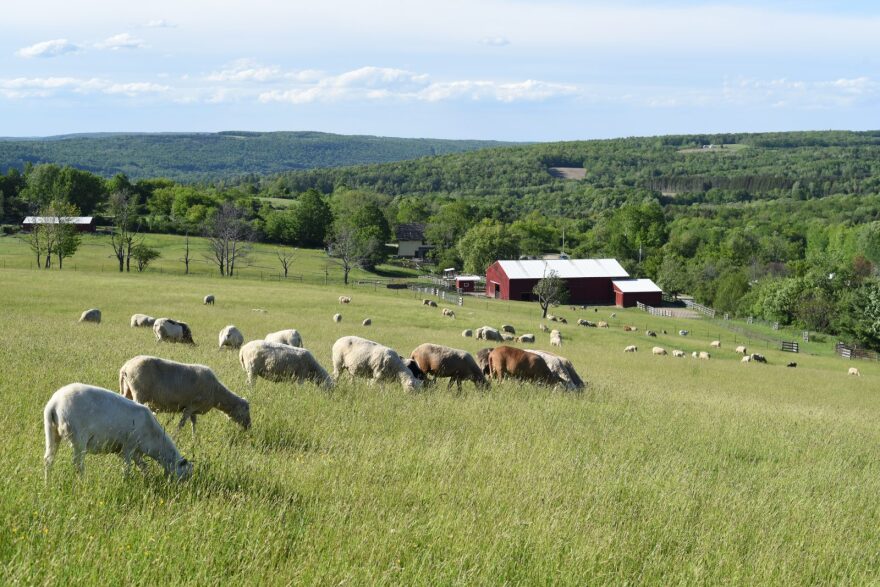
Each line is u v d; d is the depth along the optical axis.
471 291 127.06
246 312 52.25
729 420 22.89
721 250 155.62
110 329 33.56
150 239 136.00
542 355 25.98
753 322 101.06
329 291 78.50
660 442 17.94
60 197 158.62
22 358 19.03
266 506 9.51
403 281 113.19
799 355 68.62
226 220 109.38
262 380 18.58
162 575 7.36
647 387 31.08
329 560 8.09
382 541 8.82
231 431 13.49
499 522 10.05
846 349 76.25
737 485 14.66
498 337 49.56
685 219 198.12
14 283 61.06
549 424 18.19
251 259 122.12
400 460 12.66
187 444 12.28
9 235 133.38
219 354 25.36
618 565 9.43
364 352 20.59
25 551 7.34
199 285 71.69
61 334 28.27
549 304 102.12
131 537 7.99
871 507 14.26
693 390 33.38
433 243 183.00
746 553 10.63
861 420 28.25
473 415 17.89
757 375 45.53
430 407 18.20
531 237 174.50
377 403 17.64
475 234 152.50
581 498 11.87
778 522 12.41
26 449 10.46
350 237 110.44
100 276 75.00
